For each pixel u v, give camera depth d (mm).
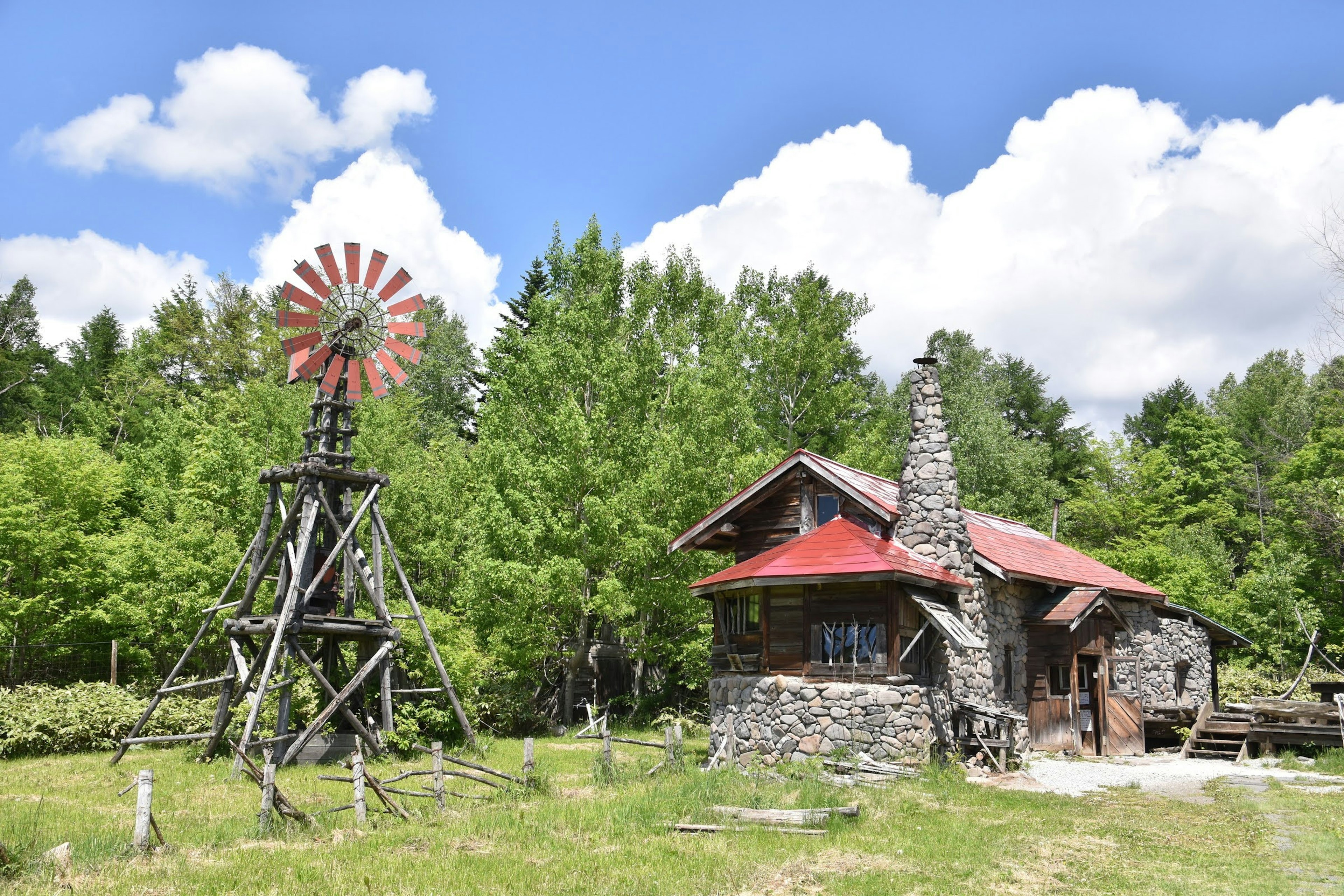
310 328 24031
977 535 26297
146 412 51312
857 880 10945
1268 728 23031
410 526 36156
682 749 19781
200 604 29094
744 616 22828
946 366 65688
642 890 10406
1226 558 49125
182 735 21844
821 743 20297
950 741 20984
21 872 10609
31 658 31297
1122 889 10727
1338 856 12320
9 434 46438
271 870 11016
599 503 30422
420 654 24953
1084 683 26875
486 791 17297
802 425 47062
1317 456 48219
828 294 48438
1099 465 58031
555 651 32438
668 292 44375
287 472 22859
